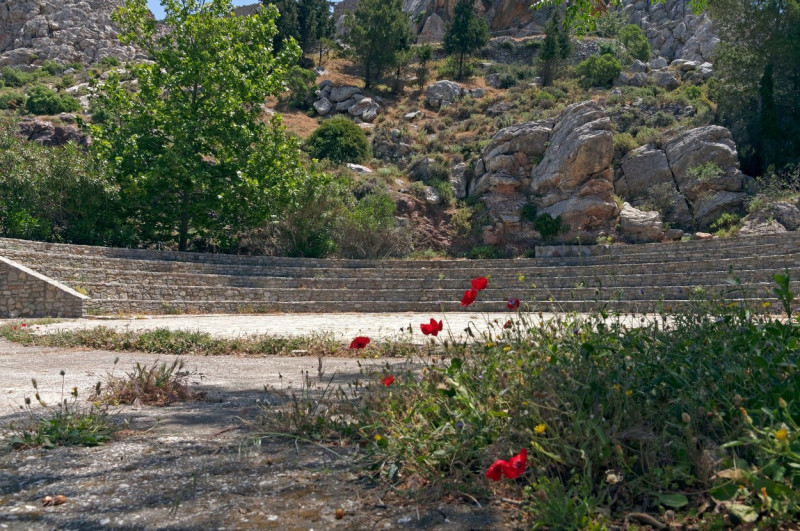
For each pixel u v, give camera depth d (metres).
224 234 25.19
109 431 4.14
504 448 2.88
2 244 17.69
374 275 24.19
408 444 3.09
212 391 6.10
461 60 55.16
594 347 3.56
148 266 20.48
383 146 40.62
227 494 2.90
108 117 24.36
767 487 2.24
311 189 25.03
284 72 24.91
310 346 10.33
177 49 23.77
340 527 2.48
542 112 41.84
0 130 22.66
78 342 10.97
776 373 3.14
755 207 26.81
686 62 52.38
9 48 64.56
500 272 24.05
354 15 56.88
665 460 2.73
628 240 28.80
